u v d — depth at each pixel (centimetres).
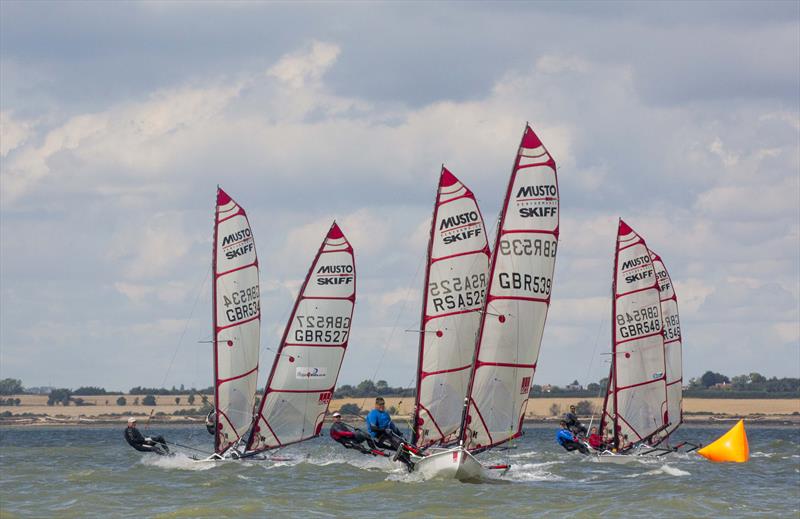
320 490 15388
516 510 13375
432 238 16088
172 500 14462
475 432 15612
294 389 18925
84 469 19775
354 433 16500
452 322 16062
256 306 18988
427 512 13175
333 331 18938
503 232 15500
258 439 19100
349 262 18950
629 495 14925
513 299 15488
